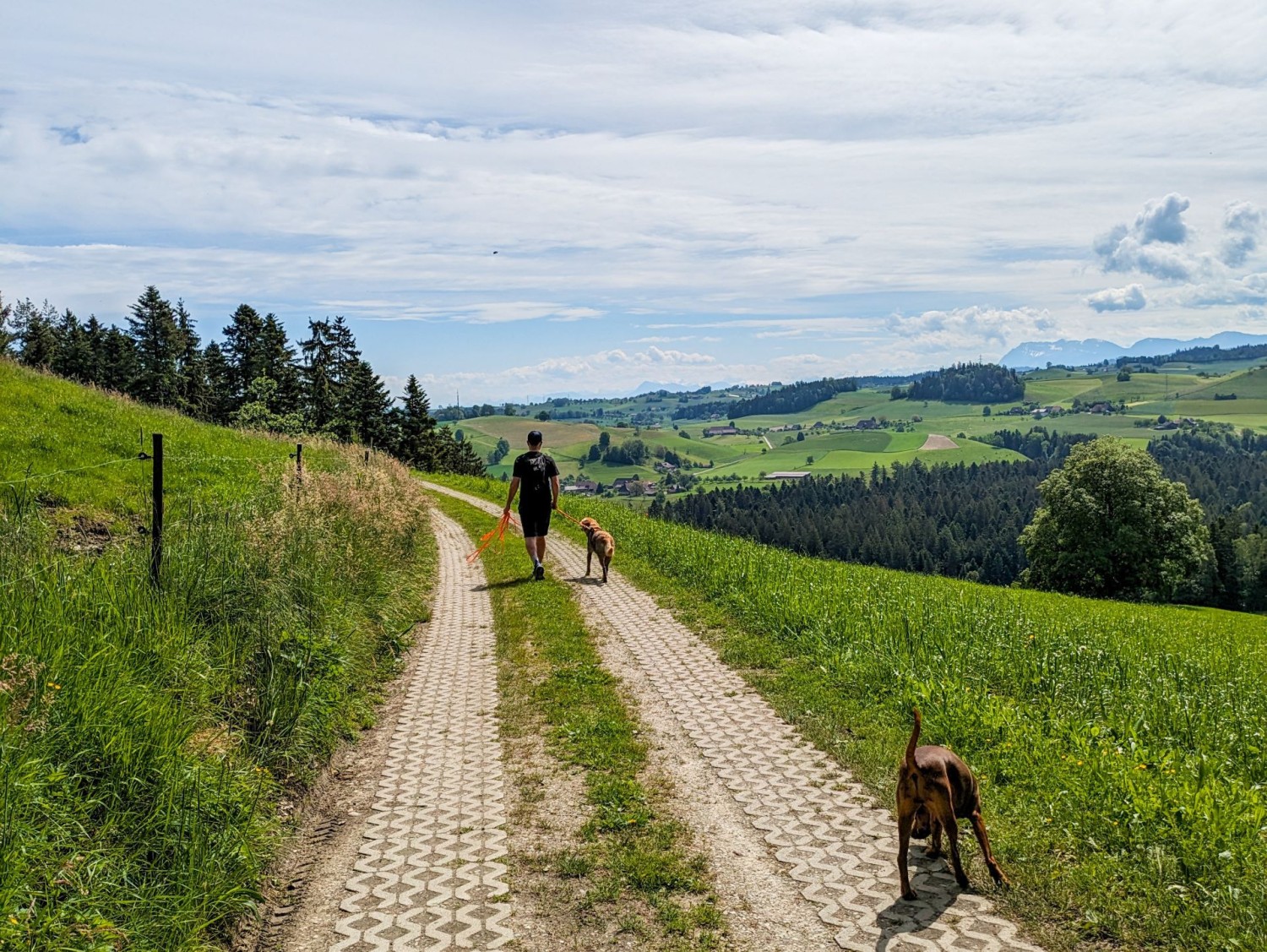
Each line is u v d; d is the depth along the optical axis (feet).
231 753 18.06
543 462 45.47
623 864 15.75
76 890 12.45
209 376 260.01
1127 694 26.20
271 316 258.16
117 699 16.31
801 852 16.19
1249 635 62.90
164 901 13.17
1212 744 22.53
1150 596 149.69
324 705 22.44
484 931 13.79
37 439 44.47
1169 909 13.62
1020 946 12.96
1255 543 250.57
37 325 238.07
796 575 42.86
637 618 36.88
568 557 54.49
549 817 18.04
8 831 12.03
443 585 45.50
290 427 153.79
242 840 15.21
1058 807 17.39
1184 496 150.82
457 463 317.42
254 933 13.91
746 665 29.55
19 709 14.99
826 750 21.56
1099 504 148.87
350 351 267.18
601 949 13.23
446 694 27.14
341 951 13.30
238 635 22.98
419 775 20.72
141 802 15.01
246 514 31.81
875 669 26.86
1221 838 15.33
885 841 16.58
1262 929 12.87
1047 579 162.81
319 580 29.96
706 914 14.05
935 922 13.67
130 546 24.49
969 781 14.90
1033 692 26.81
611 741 22.34
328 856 16.63
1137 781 17.88
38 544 22.74
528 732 23.45
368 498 45.88
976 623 33.71
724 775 20.07
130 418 58.44
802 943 13.23
